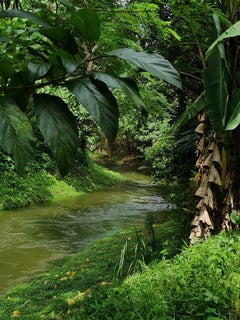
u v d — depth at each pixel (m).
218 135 4.23
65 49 0.98
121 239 6.81
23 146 0.82
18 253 6.90
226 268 3.61
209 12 3.78
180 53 5.65
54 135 0.85
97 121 0.87
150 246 5.55
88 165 15.68
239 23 2.54
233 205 4.42
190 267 3.71
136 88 0.99
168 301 3.16
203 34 4.25
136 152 23.08
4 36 1.02
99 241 7.01
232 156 4.33
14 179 11.39
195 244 4.31
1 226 8.58
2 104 0.84
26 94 0.98
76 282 5.00
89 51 1.03
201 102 4.25
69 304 4.05
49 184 12.38
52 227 8.67
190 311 2.95
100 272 5.20
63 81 0.95
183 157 6.75
